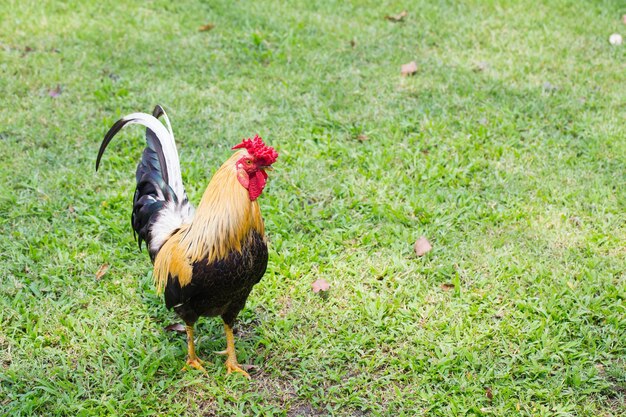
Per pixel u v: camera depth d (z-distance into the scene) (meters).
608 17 4.23
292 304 2.77
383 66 3.75
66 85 3.53
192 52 3.81
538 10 4.31
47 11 4.14
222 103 3.48
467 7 4.35
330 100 3.49
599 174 3.17
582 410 2.51
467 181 3.15
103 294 2.77
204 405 2.55
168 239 2.55
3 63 3.62
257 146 2.40
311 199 3.10
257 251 2.46
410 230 2.98
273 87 3.57
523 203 3.07
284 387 2.59
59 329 2.68
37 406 2.52
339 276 2.84
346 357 2.64
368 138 3.33
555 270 2.84
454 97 3.52
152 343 2.67
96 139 3.29
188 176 3.12
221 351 2.65
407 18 4.24
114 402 2.53
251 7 4.29
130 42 3.89
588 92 3.55
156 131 2.65
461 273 2.85
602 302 2.76
